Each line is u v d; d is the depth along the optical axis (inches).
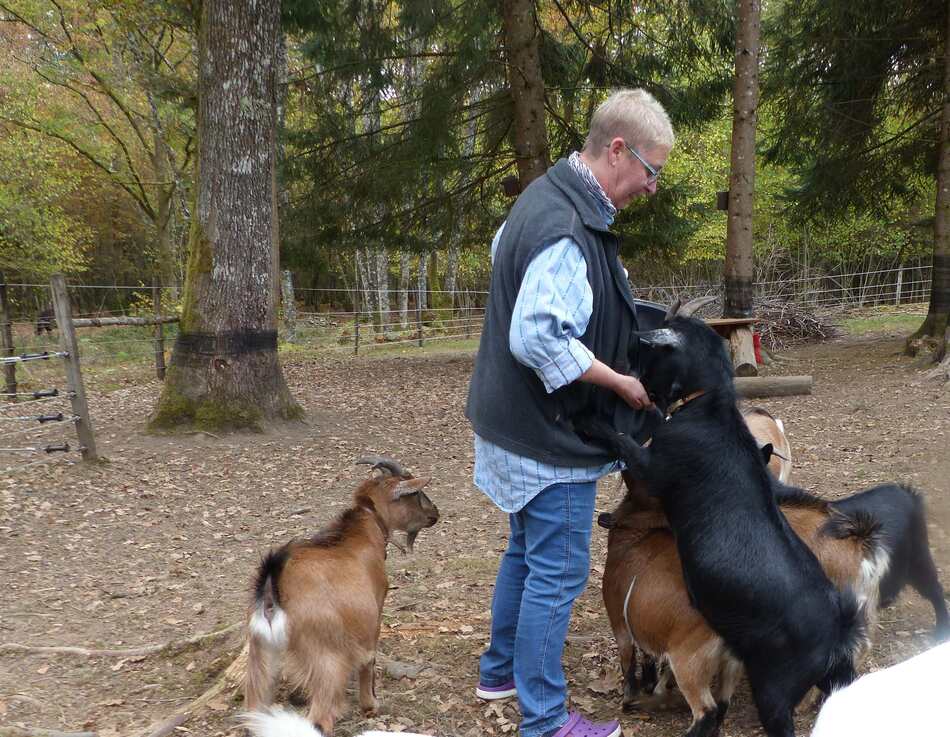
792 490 143.7
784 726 111.8
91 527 255.1
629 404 116.7
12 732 134.5
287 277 899.4
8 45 811.4
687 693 124.5
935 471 279.3
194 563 227.8
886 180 638.5
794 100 634.8
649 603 127.1
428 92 589.3
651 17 628.7
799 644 111.2
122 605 197.2
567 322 107.3
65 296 313.0
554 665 121.9
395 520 157.9
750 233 512.7
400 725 138.3
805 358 605.3
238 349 377.1
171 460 329.1
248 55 365.1
